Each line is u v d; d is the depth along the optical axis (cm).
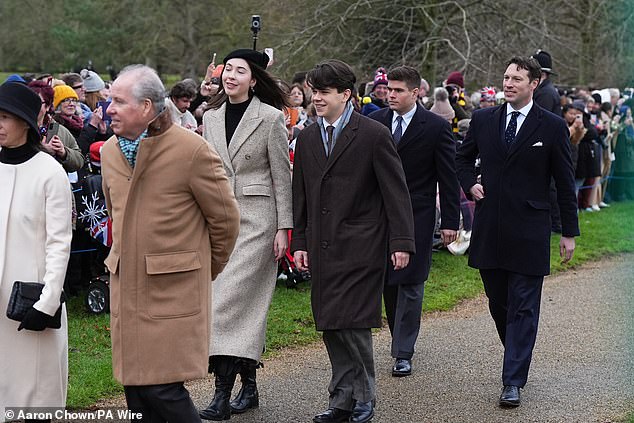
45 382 443
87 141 750
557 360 662
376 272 501
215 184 393
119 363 391
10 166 437
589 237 1203
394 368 620
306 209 524
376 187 507
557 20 2034
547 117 569
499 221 571
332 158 503
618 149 1366
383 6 1862
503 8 1892
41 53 2842
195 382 593
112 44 2761
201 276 396
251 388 538
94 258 801
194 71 2541
